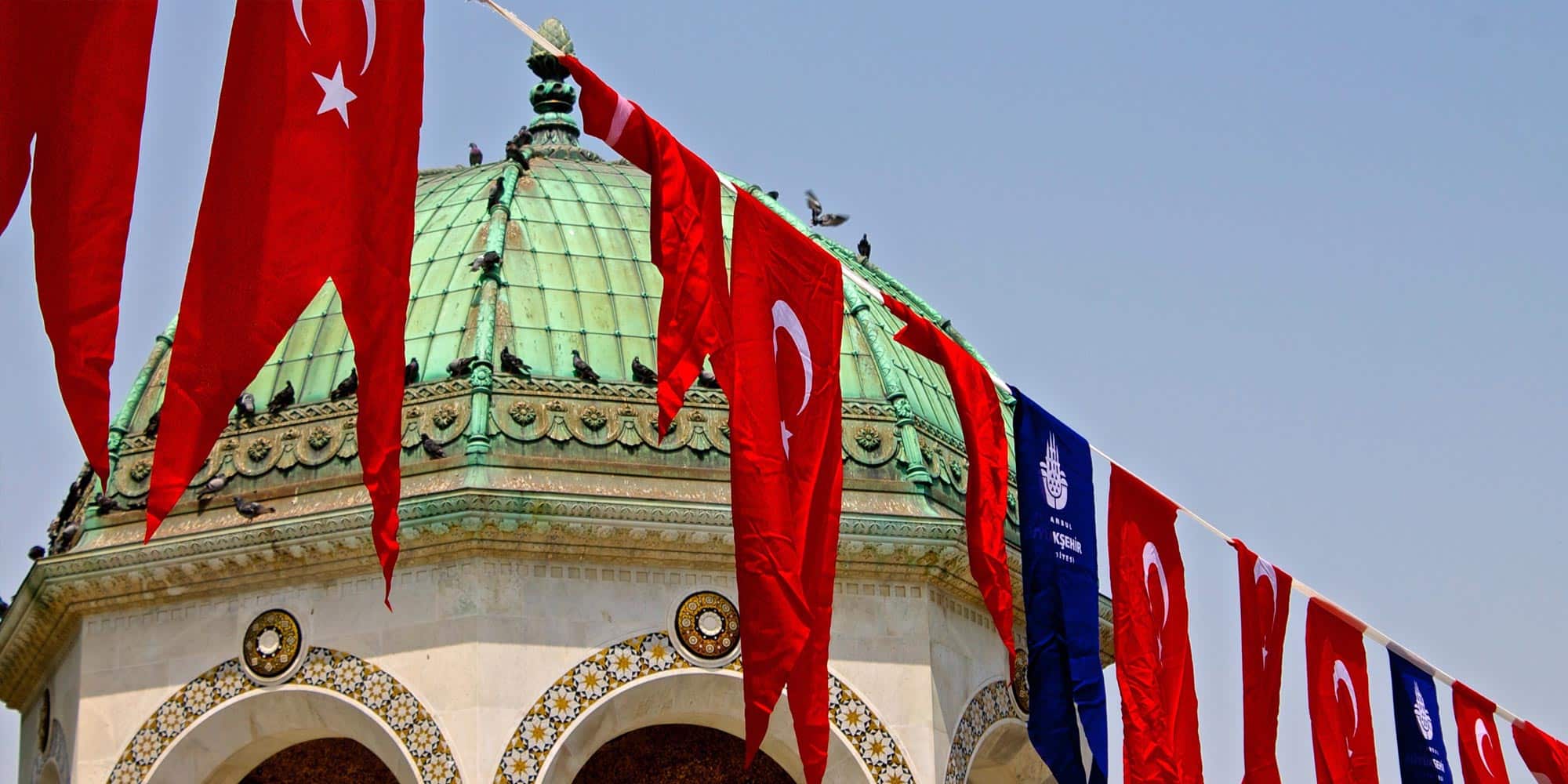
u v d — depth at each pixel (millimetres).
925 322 24875
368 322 17297
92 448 15578
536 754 29828
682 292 21094
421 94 17766
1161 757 26719
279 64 16906
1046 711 25406
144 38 16047
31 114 15516
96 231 15781
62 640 32344
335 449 31719
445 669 30000
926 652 31625
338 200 17141
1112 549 27125
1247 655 28547
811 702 21734
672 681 30688
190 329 16453
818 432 22281
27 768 33906
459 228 34688
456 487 30406
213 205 16625
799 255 22656
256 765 31656
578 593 30672
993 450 25000
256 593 31031
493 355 32125
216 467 32125
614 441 31719
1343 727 29766
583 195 35812
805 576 21938
